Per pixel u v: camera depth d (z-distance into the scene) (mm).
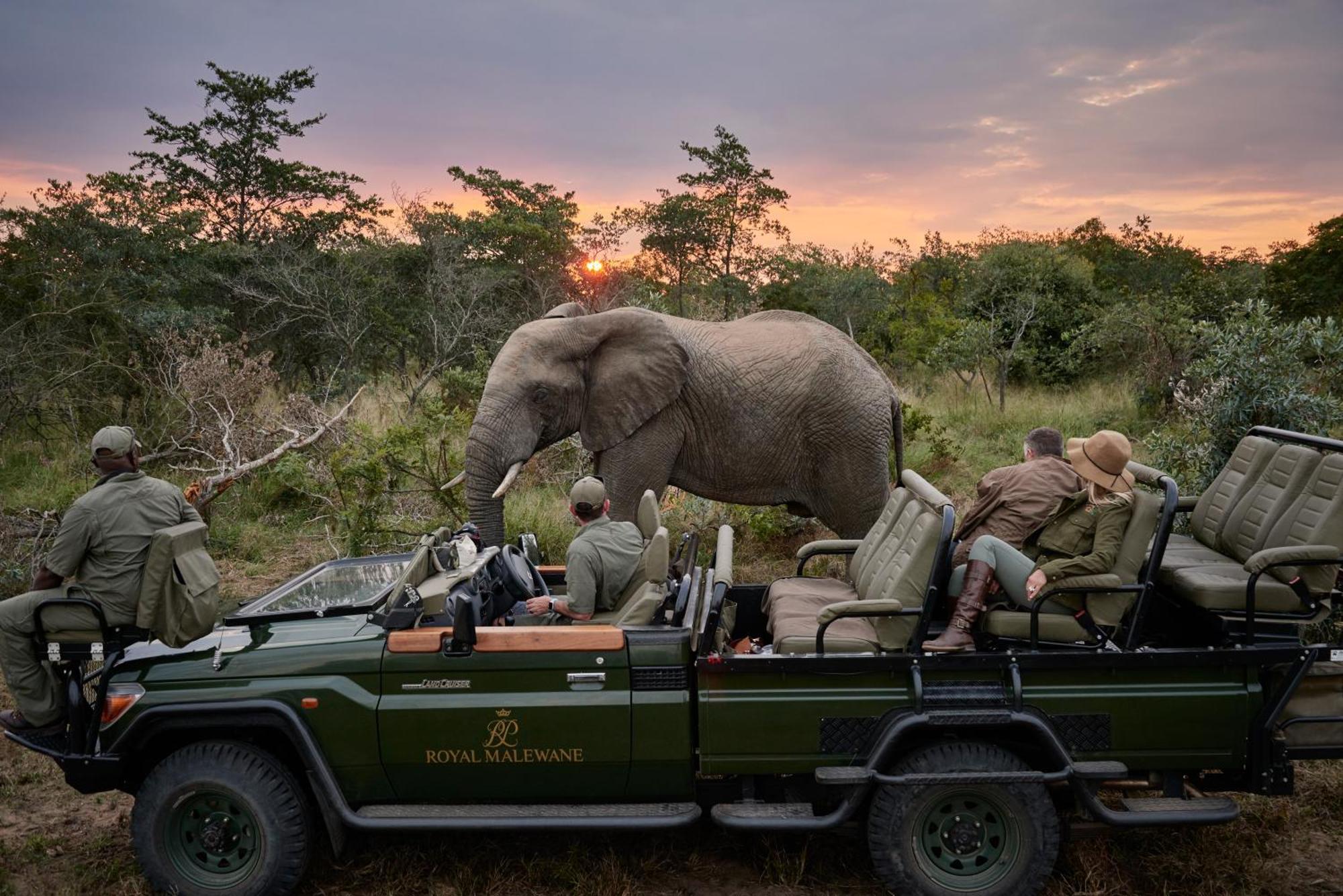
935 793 3936
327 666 4070
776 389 7434
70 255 18172
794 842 4547
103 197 20953
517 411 7023
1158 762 4016
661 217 27188
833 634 4340
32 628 4129
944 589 4559
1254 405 7152
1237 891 4141
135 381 13047
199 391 11469
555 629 4109
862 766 3984
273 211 26141
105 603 4109
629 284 25266
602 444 7281
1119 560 4121
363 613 4410
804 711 4004
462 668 4066
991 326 17594
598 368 7230
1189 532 7035
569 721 4035
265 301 20891
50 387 13078
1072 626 4188
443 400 14562
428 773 4078
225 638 4285
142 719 3992
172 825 4047
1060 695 3996
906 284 30375
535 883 4258
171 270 20734
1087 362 18953
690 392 7340
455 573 4602
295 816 4016
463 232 25312
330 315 20438
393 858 4430
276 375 12359
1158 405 14938
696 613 4430
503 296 24641
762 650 4672
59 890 4188
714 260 28031
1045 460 4711
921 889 3951
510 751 4047
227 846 4098
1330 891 4121
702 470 7574
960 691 4000
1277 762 4008
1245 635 4062
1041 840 3914
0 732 5863
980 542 4328
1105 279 26281
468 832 4656
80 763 4066
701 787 4238
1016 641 4254
